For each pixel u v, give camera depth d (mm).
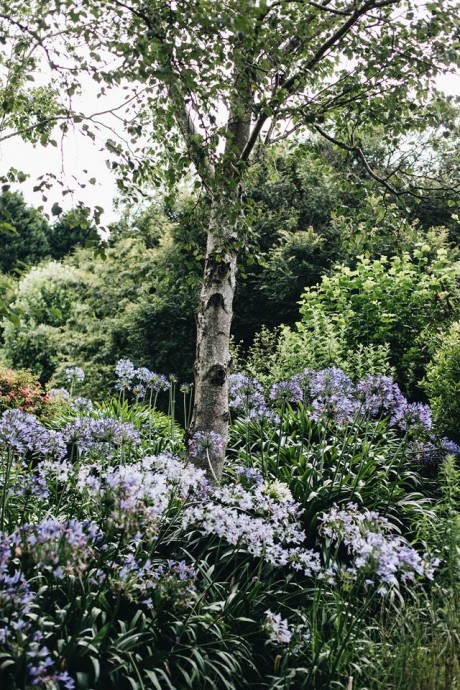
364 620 4223
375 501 5699
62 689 2896
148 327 15898
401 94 6543
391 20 5996
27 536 3127
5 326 22031
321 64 7062
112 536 3535
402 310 9594
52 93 6824
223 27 4500
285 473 5641
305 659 3828
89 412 8312
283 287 15109
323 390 6172
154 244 18062
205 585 4125
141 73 4527
